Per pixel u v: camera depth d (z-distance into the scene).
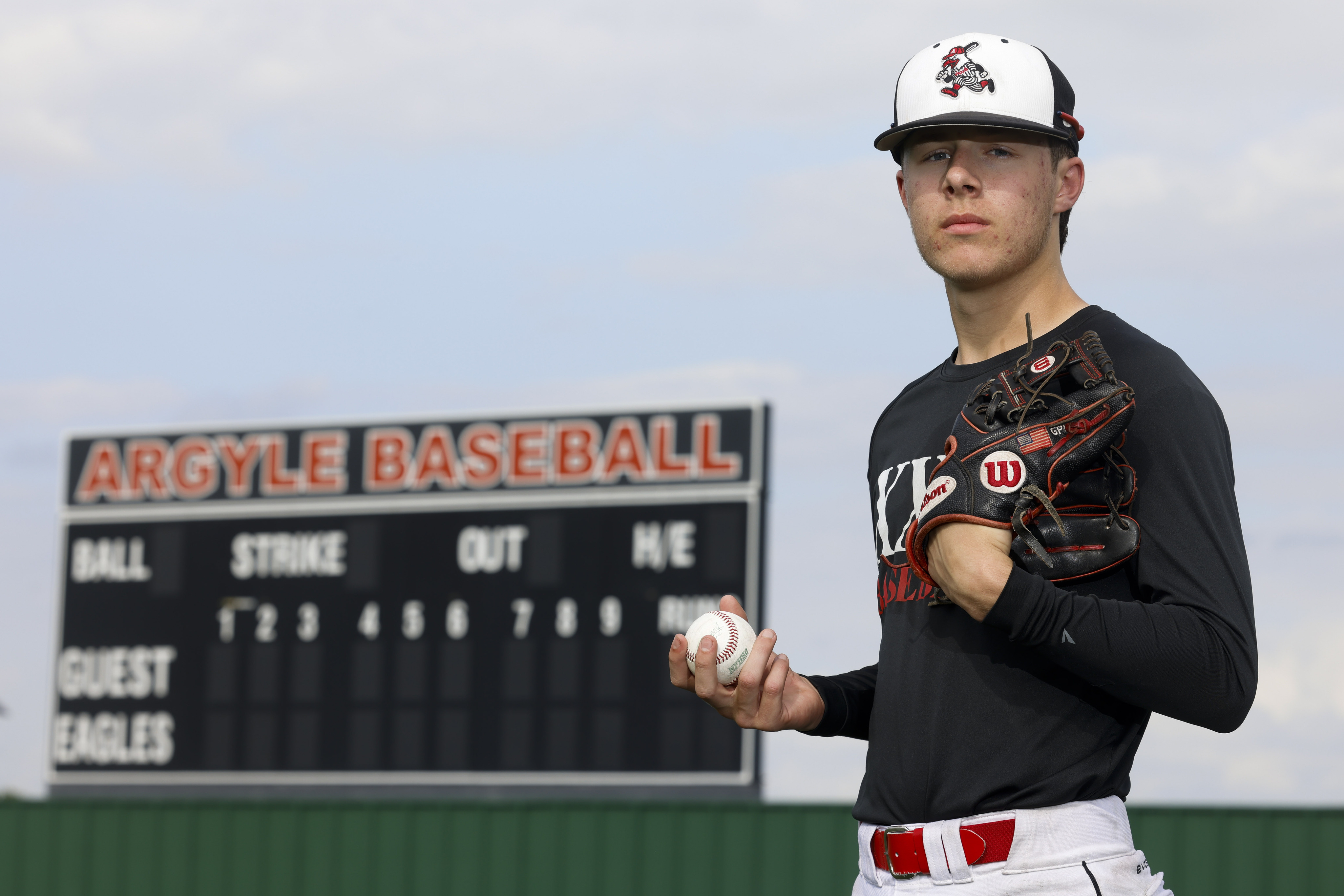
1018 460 3.94
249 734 31.17
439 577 30.77
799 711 4.84
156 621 32.16
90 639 32.53
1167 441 4.12
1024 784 4.19
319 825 24.27
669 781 28.58
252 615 31.75
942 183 4.50
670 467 29.80
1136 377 4.24
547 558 30.27
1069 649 3.87
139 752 31.77
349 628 31.06
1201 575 4.01
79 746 32.12
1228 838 20.08
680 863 22.62
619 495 30.00
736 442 29.42
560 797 29.12
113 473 33.06
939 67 4.48
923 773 4.35
